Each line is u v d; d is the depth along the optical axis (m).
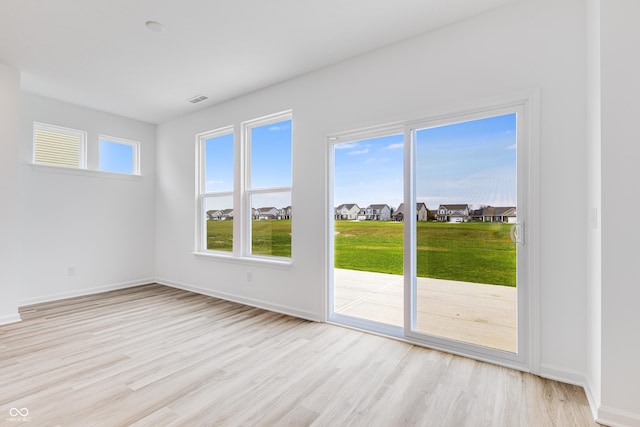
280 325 3.07
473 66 2.35
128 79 3.43
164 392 1.90
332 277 3.20
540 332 2.08
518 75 2.17
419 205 2.65
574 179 1.98
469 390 1.92
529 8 2.14
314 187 3.24
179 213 4.72
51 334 2.82
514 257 2.24
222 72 3.27
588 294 1.89
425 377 2.08
